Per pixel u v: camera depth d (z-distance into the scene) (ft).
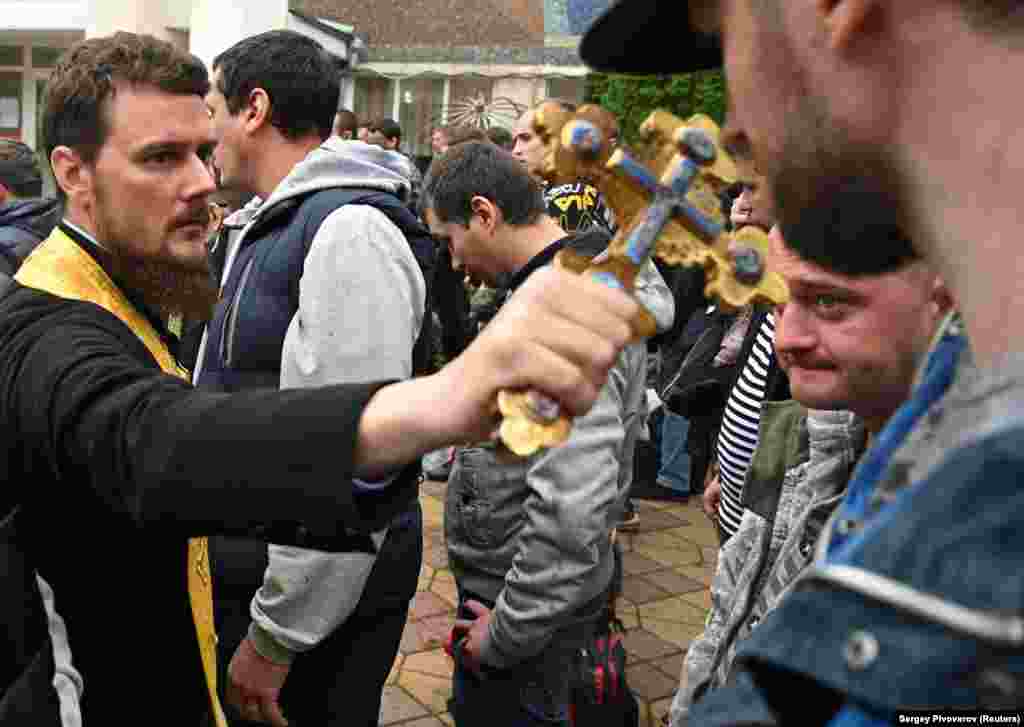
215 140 4.40
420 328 5.87
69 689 3.32
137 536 3.54
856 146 1.42
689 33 1.89
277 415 2.55
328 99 6.49
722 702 1.50
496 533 6.11
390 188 5.91
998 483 1.17
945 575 1.16
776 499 4.28
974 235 1.29
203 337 6.64
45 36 34.40
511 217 6.15
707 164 1.98
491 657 5.74
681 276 11.08
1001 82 1.24
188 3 29.25
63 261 3.88
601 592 6.20
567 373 1.98
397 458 2.42
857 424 3.64
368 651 5.95
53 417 3.01
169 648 3.82
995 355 1.29
